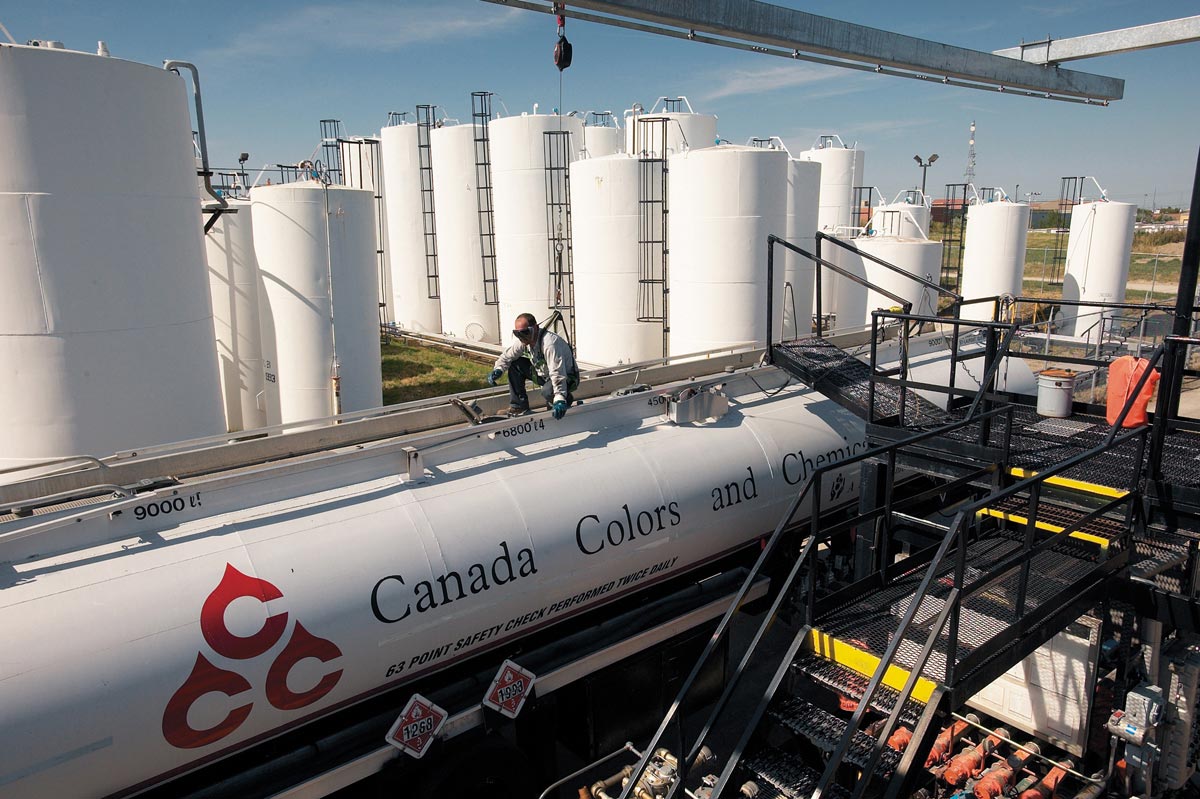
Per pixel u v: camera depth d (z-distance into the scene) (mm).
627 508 6531
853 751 4598
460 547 5547
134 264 6742
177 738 4395
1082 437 7219
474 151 20234
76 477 5090
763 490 7598
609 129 22203
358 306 12594
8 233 6207
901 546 8594
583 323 14656
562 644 6340
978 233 21750
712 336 11586
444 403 6973
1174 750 5898
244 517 5086
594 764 6027
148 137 6773
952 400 7887
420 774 5512
